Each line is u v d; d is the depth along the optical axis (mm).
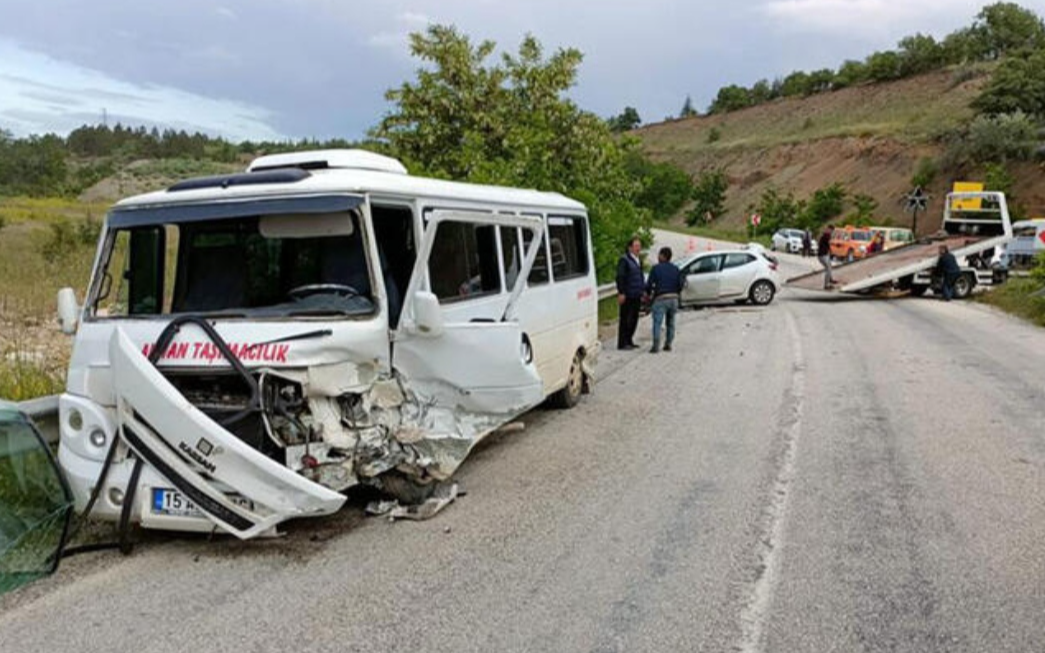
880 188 66750
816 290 24797
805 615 4355
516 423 8312
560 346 9062
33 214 36906
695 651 4000
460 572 4949
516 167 16828
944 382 10844
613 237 20172
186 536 5539
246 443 5109
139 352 4973
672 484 6664
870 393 10195
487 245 7344
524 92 19312
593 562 5090
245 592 4684
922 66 99500
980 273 27484
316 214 5629
